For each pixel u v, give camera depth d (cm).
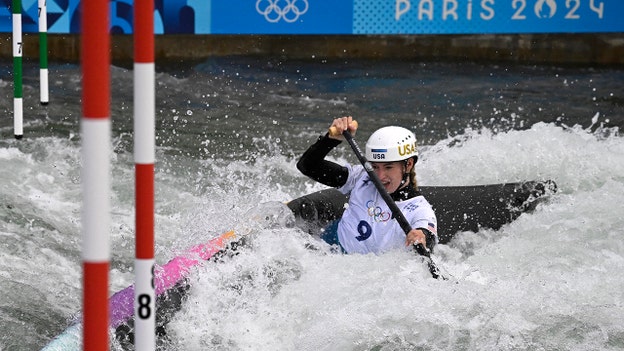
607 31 5216
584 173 2405
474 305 1608
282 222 1912
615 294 1669
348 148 3247
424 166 2606
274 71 4878
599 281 1723
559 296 1650
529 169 2481
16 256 1934
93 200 802
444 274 1731
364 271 1719
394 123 3741
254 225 1872
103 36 784
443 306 1602
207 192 2536
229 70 4866
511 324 1557
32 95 4012
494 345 1503
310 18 5125
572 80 4784
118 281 1866
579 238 1955
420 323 1557
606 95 4409
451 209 2023
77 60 5022
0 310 1638
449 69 5072
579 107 4122
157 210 2334
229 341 1551
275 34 5184
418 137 3503
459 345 1505
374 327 1552
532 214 2081
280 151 3159
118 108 3862
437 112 3972
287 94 4297
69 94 4081
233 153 3091
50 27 4900
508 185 2116
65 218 2239
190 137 3328
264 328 1585
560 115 3944
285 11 5091
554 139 2642
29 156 2839
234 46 5331
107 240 816
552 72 5022
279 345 1553
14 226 2117
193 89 4341
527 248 1909
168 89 4312
